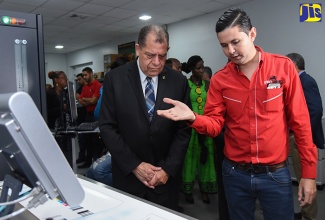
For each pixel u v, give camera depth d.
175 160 1.32
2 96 0.47
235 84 1.21
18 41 1.09
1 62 1.06
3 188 0.66
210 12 5.29
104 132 1.34
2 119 0.48
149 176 1.28
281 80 1.14
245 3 4.73
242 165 1.24
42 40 1.14
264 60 1.17
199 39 5.57
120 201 0.90
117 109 1.34
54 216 0.80
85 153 4.44
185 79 1.44
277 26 4.34
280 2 4.28
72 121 2.30
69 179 0.52
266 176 1.19
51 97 3.27
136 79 1.34
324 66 3.88
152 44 1.20
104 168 1.78
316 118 2.14
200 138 2.71
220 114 1.30
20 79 1.10
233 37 1.08
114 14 5.36
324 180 3.18
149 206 0.85
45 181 0.51
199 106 2.64
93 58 8.83
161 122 1.31
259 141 1.18
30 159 0.48
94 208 0.85
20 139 0.47
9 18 1.06
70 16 5.45
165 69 1.39
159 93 1.33
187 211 2.63
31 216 0.79
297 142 1.20
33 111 0.47
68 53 10.14
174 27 6.08
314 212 2.18
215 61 5.33
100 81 4.68
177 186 1.40
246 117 1.20
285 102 1.19
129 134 1.33
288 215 1.22
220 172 1.83
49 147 0.49
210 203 2.81
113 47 7.90
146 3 4.73
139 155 1.34
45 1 4.57
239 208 1.29
